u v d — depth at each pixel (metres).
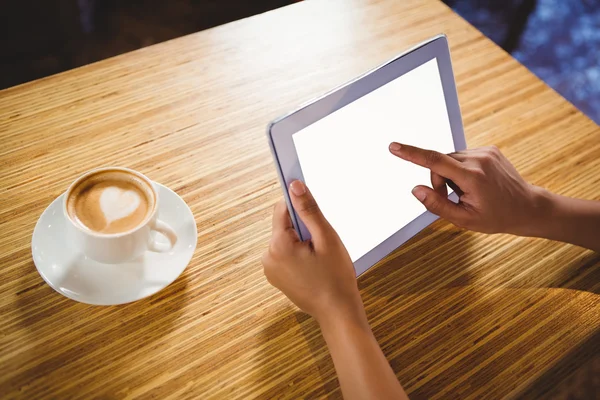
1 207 0.77
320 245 0.64
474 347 0.73
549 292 0.79
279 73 1.02
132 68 0.99
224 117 0.94
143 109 0.93
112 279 0.70
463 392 0.69
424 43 0.73
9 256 0.73
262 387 0.66
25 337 0.67
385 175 0.74
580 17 2.32
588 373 0.70
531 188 0.80
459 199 0.79
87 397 0.63
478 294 0.78
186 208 0.77
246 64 1.03
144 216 0.70
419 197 0.75
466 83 1.07
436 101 0.78
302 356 0.69
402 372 0.69
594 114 2.11
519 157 0.95
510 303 0.77
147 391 0.65
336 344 0.64
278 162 0.63
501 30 2.31
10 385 0.63
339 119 0.67
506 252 0.83
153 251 0.72
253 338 0.70
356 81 0.67
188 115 0.93
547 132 1.00
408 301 0.76
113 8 2.42
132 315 0.70
